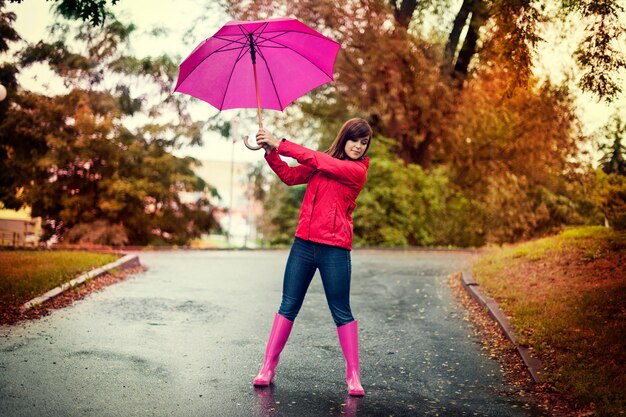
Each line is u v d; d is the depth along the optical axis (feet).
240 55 15.48
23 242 70.18
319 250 15.84
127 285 31.45
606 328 19.63
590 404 14.73
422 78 60.08
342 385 16.57
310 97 67.51
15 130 68.74
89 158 69.51
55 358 17.81
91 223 71.87
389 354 19.95
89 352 18.61
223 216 85.71
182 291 30.37
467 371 18.12
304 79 15.89
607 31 27.14
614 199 39.60
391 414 14.49
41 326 21.43
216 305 27.02
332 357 19.31
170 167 74.38
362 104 64.28
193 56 14.97
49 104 68.95
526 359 18.52
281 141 15.39
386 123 69.62
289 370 17.78
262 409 14.52
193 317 24.38
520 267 32.81
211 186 83.30
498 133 70.28
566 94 55.26
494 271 33.42
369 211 68.44
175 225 80.43
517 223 74.69
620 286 24.04
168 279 34.42
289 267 16.28
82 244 68.44
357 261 47.39
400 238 68.95
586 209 72.38
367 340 21.76
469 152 74.79
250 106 16.16
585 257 30.58
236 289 31.65
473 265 37.81
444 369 18.33
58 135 70.08
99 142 70.38
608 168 40.04
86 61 68.23
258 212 85.51
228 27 14.34
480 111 64.75
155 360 18.17
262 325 23.47
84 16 26.50
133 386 15.78
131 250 58.13
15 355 17.92
